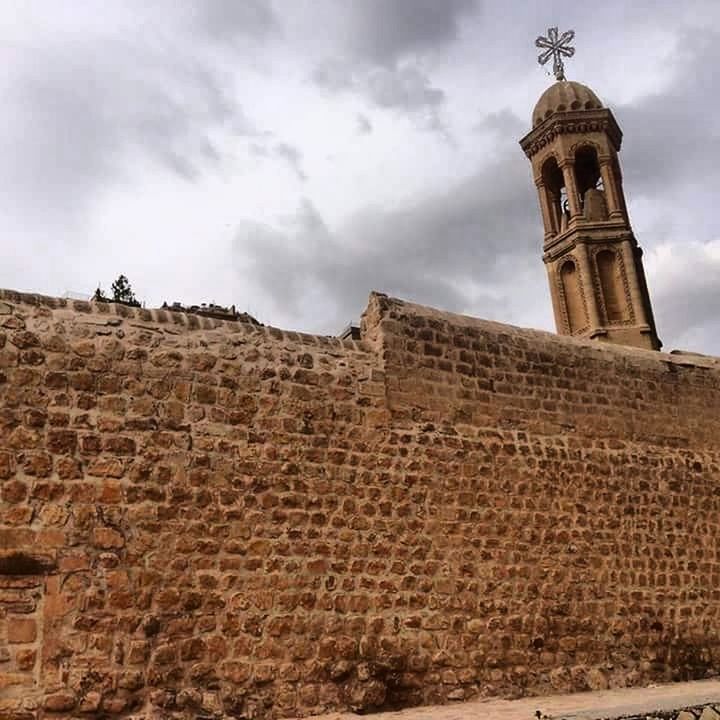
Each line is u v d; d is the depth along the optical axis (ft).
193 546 30.89
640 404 48.08
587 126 94.68
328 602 33.40
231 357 34.35
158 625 29.22
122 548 29.40
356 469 36.11
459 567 37.65
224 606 30.86
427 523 37.40
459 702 35.19
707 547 47.32
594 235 91.76
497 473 40.63
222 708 29.55
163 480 31.01
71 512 28.81
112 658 28.02
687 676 43.29
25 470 28.45
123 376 31.40
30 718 26.07
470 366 41.81
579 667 39.65
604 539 43.24
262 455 33.73
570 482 43.19
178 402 32.35
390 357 38.99
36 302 30.73
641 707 28.76
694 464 48.98
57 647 27.20
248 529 32.40
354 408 37.04
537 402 43.70
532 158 98.48
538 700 35.73
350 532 35.01
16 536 27.61
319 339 37.65
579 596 41.11
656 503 46.19
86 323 31.35
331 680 32.37
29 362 29.66
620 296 90.17
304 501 34.22
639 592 43.37
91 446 29.91
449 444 39.47
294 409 35.27
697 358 53.11
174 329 33.35
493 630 37.60
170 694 28.66
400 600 35.35
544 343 45.50
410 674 34.50
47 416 29.40
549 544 41.14
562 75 100.01
